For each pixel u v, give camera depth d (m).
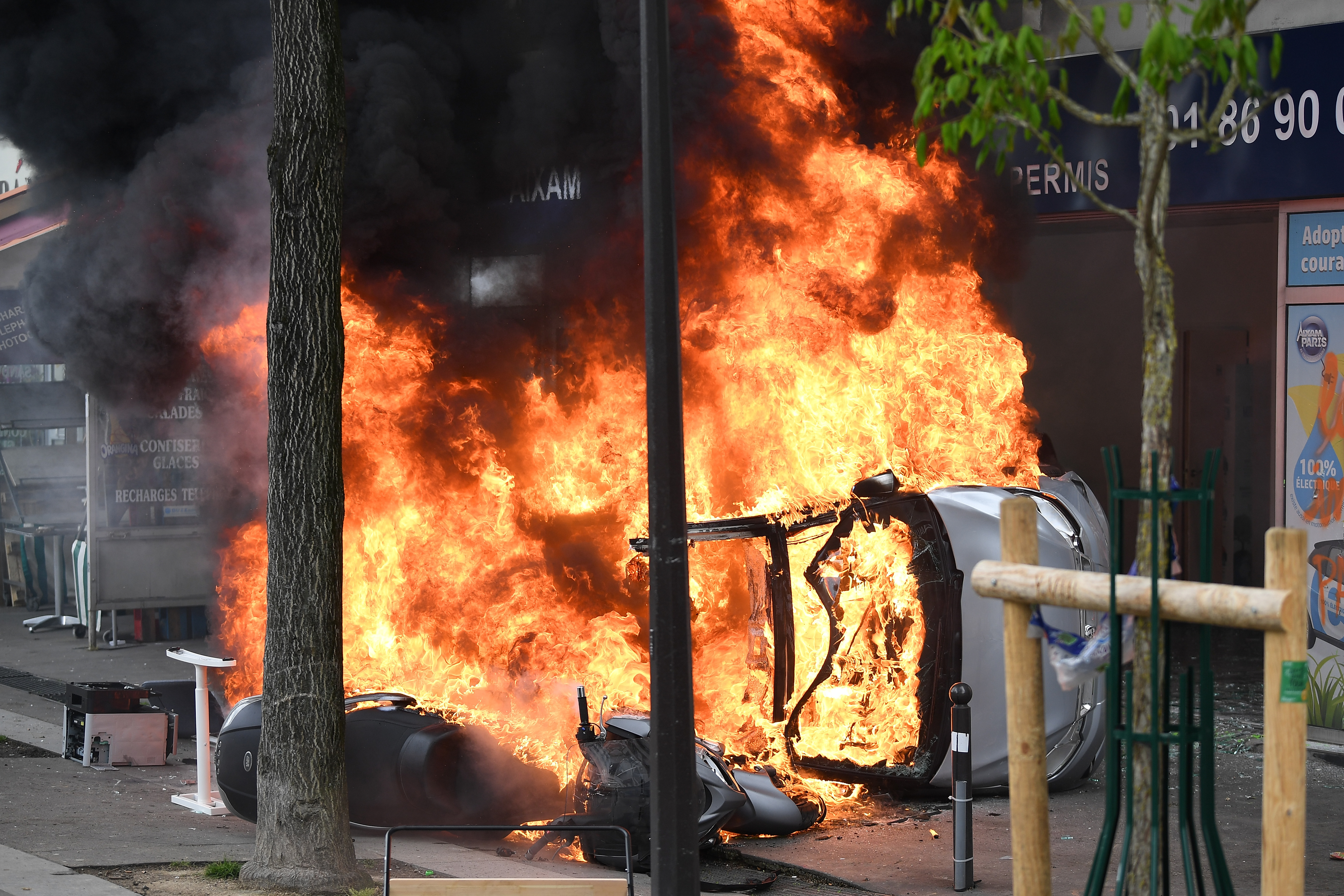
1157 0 8.63
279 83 14.87
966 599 18.72
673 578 11.88
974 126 8.77
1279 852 7.66
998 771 18.92
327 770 14.88
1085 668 8.84
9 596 40.72
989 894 15.16
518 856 16.69
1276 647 7.70
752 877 15.95
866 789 19.50
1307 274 22.73
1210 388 33.59
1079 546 19.16
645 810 15.96
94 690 21.48
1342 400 22.19
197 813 18.66
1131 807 8.56
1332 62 22.28
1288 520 22.89
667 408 11.91
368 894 14.13
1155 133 8.59
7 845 16.53
